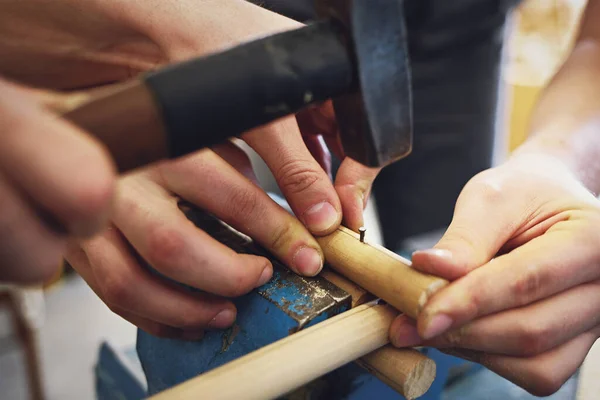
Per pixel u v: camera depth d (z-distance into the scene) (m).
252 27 0.55
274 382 0.41
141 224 0.51
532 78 1.56
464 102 1.17
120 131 0.28
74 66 0.64
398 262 0.50
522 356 0.50
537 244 0.50
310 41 0.33
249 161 0.70
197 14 0.55
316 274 0.56
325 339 0.45
